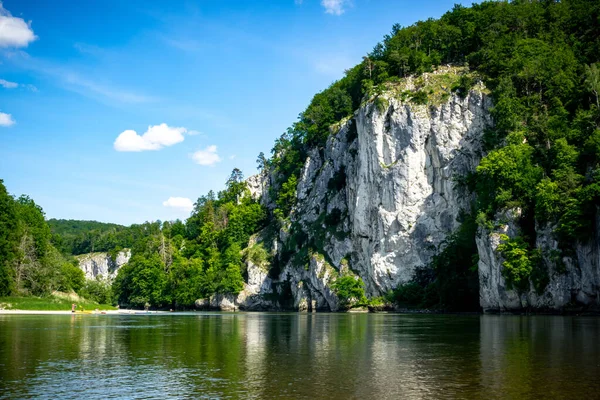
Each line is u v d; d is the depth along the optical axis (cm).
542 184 7331
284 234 14588
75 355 2938
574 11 12031
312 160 15100
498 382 2023
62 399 1828
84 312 9912
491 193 8400
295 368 2431
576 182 7131
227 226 17588
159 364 2583
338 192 13288
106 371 2384
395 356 2802
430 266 10362
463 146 10469
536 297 7256
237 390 1945
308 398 1805
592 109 8162
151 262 16912
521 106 9394
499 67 10700
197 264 16188
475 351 2934
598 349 2895
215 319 7431
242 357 2825
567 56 10169
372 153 11562
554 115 8769
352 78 16388
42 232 11731
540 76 9794
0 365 2569
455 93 10838
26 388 2011
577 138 7994
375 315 8550
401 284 10625
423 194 10831
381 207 11156
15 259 10119
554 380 2041
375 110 11606
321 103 16562
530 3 13300
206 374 2289
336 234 12675
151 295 16462
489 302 8062
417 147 10969
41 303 9806
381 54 15412
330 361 2647
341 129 13838
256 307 14450
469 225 9494
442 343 3406
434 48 13300
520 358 2605
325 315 9131
